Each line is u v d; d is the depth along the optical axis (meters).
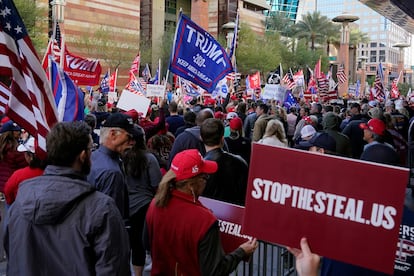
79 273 2.19
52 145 2.33
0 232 5.92
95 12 49.00
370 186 1.69
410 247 2.22
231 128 6.20
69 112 5.12
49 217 2.18
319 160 1.79
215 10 68.12
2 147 5.21
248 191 1.92
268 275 4.30
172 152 5.58
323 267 2.43
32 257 2.22
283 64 65.81
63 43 6.61
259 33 75.69
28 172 3.68
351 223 1.72
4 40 3.57
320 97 22.41
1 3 3.50
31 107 3.58
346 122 10.29
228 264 2.58
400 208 1.64
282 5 100.25
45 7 35.94
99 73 10.21
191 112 7.58
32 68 3.55
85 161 2.43
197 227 2.53
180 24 7.13
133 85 14.96
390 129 7.72
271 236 1.87
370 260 1.68
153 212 2.77
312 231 1.79
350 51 94.12
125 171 4.42
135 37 50.50
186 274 2.61
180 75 7.28
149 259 5.58
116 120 3.77
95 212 2.23
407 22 14.82
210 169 2.71
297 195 1.82
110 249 2.21
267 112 9.89
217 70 7.54
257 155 1.91
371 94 25.30
